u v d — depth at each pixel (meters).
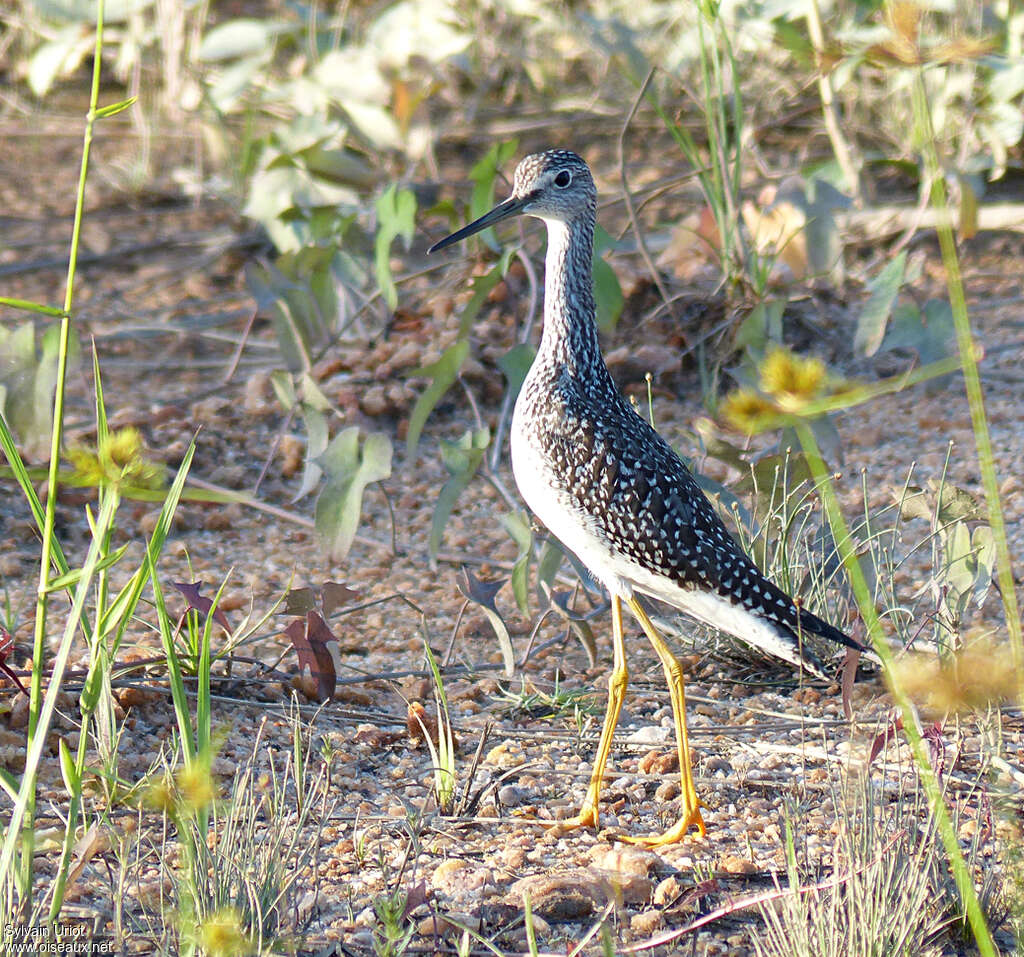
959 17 15.49
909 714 4.97
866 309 12.55
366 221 16.06
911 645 8.59
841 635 7.62
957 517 9.30
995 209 17.27
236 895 5.84
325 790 6.75
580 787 7.91
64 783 7.39
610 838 7.24
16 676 7.78
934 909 6.08
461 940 5.97
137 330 15.84
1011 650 4.77
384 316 15.17
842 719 8.55
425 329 15.00
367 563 11.35
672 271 15.60
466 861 6.80
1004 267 17.02
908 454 12.81
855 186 15.49
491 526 12.08
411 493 12.63
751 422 4.44
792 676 9.43
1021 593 10.06
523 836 7.21
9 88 23.55
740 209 14.46
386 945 5.73
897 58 4.61
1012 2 15.83
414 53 15.30
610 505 7.71
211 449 13.12
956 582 9.04
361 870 6.69
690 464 10.25
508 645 9.02
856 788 6.99
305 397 11.55
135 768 7.50
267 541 11.73
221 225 19.27
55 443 5.32
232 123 20.59
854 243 17.03
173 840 6.80
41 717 5.22
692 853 6.91
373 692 9.16
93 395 14.27
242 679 8.70
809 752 8.03
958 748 7.20
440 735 7.54
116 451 5.23
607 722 7.54
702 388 13.97
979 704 4.68
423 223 18.59
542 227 13.63
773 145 20.16
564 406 7.91
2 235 18.72
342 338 15.09
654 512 7.64
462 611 9.55
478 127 21.70
